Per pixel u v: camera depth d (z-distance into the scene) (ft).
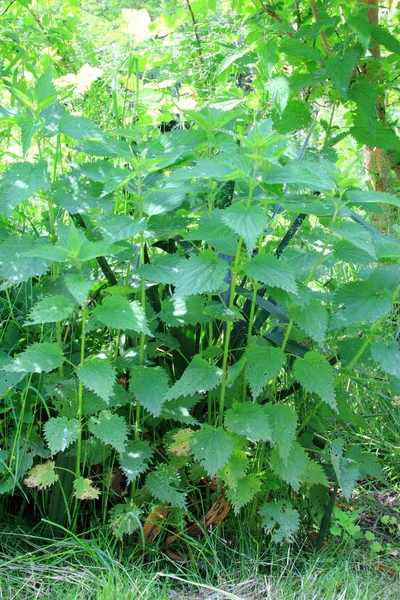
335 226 3.42
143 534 3.71
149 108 5.23
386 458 5.23
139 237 3.69
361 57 5.58
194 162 4.12
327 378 3.63
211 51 5.89
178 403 3.85
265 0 5.96
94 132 3.63
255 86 5.86
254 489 3.81
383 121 6.13
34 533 4.03
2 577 3.60
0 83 4.84
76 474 3.65
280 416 3.71
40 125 3.39
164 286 4.33
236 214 3.16
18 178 3.36
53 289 3.78
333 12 5.74
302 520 4.35
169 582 3.80
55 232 3.81
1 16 5.15
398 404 4.97
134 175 3.42
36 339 4.23
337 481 4.15
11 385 3.61
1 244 3.60
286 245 4.15
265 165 3.41
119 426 3.51
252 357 3.62
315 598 3.65
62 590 3.53
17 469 3.69
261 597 3.68
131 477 3.65
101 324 3.49
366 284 3.72
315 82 4.99
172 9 6.61
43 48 5.64
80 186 3.71
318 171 3.53
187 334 4.15
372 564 4.09
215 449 3.59
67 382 3.70
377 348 3.69
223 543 4.06
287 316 3.86
